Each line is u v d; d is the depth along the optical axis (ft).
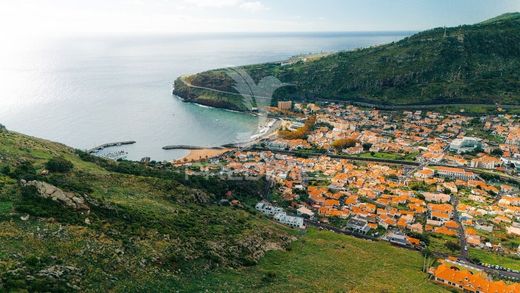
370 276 374.02
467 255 472.44
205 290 269.23
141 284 247.70
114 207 341.62
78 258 246.68
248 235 405.80
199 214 423.64
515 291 369.91
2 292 188.03
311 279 337.52
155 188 459.73
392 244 500.33
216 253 333.83
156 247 300.40
